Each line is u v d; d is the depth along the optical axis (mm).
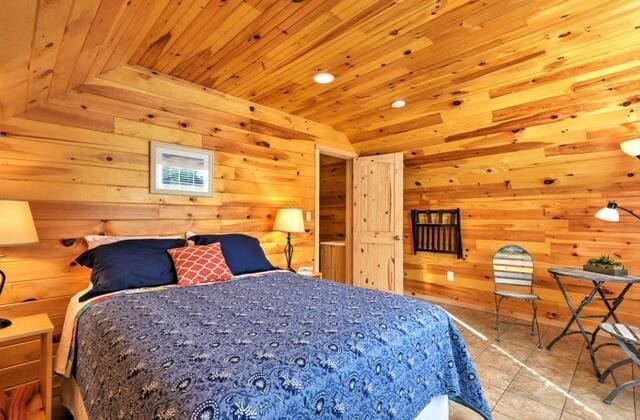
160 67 2654
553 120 3018
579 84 2646
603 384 2309
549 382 2336
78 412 1689
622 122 2758
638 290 3127
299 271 3533
